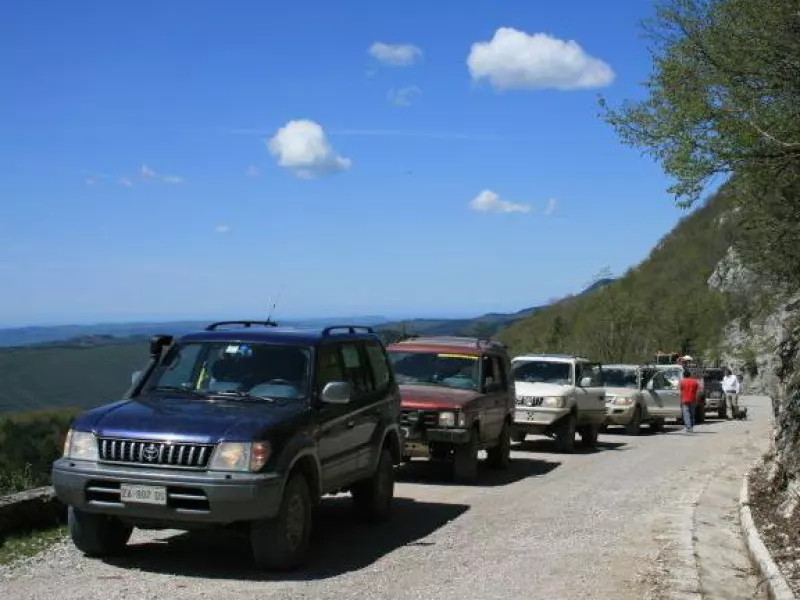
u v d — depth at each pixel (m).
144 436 7.18
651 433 25.67
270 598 6.59
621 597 6.98
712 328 57.00
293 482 7.50
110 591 6.69
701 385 30.41
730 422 31.72
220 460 7.05
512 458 17.33
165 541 8.48
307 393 8.22
